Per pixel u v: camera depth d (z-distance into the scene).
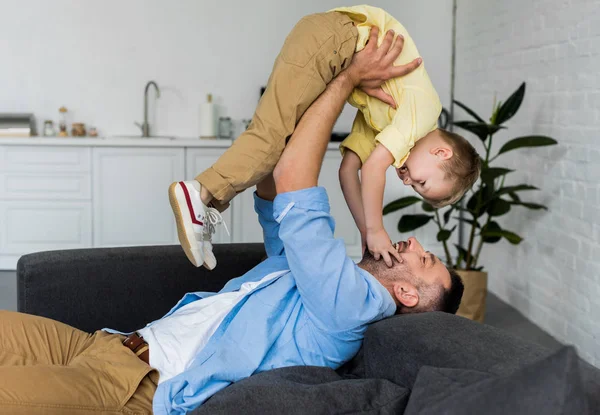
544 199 4.05
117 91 5.79
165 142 5.30
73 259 2.25
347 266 1.67
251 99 5.91
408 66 1.91
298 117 1.80
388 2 5.83
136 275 2.31
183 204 1.78
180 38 5.80
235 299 1.84
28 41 5.67
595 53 3.37
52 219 5.30
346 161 2.10
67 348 1.89
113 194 5.32
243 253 2.44
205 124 5.69
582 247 3.53
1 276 5.11
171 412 1.60
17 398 1.52
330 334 1.73
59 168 5.27
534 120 4.17
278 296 1.78
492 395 1.10
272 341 1.73
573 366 1.05
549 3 3.92
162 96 5.84
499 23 4.76
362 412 1.40
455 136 1.96
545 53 3.99
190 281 2.38
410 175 1.96
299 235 1.67
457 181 1.94
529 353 1.35
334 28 1.84
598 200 3.36
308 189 1.71
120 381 1.67
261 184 2.10
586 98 3.48
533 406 1.05
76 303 2.25
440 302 1.87
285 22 5.84
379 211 1.89
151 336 1.80
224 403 1.42
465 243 5.65
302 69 1.79
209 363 1.66
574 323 3.63
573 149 3.64
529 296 4.30
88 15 5.70
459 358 1.37
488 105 5.00
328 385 1.46
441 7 5.84
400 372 1.49
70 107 5.76
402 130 1.87
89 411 1.59
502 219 4.83
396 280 1.85
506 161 4.69
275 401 1.41
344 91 1.86
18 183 5.26
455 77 5.85
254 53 5.86
